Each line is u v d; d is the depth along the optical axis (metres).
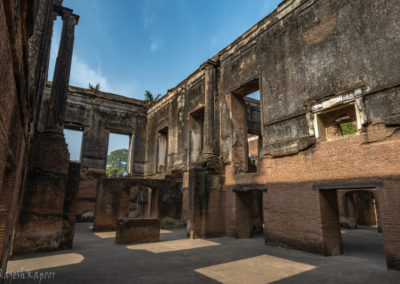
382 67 7.18
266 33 11.33
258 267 6.57
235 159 12.38
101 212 14.26
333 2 8.75
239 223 11.66
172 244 10.00
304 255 7.96
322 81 8.69
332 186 7.79
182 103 18.00
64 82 10.48
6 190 4.67
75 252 8.43
